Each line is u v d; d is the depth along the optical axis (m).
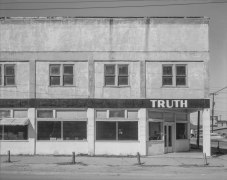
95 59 31.88
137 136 31.67
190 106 31.83
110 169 24.14
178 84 32.03
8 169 23.73
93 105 31.62
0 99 31.80
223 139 95.94
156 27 32.09
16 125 31.70
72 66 32.00
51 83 31.95
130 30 32.06
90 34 32.06
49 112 31.83
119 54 31.89
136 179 20.00
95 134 31.62
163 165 26.25
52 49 32.00
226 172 23.36
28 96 31.83
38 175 21.86
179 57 31.95
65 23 32.12
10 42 32.12
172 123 35.47
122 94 31.80
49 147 31.64
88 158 29.92
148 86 31.91
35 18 32.19
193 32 32.16
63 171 23.23
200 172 23.25
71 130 31.73
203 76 32.00
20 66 32.03
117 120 31.66
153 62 32.03
